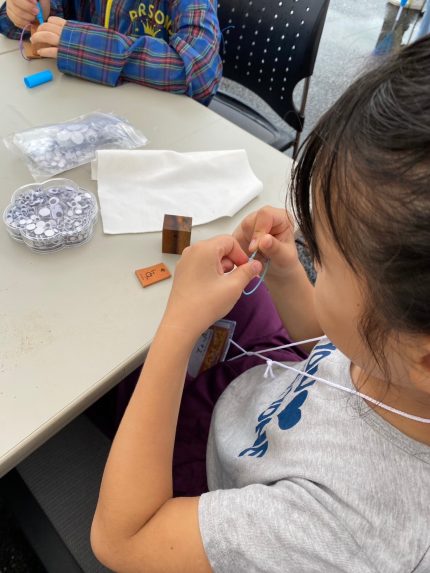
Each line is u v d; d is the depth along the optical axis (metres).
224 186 0.86
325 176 0.33
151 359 0.53
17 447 0.52
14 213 0.74
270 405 0.62
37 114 0.99
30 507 0.60
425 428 0.42
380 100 0.30
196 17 1.16
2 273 0.69
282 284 0.73
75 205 0.77
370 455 0.43
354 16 2.90
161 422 0.51
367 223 0.30
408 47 0.32
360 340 0.38
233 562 0.44
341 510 0.41
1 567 1.04
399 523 0.39
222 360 0.80
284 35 1.34
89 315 0.65
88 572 0.55
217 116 1.04
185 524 0.46
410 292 0.29
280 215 0.69
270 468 0.50
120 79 1.11
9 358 0.59
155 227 0.78
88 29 1.08
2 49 1.17
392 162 0.28
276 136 1.49
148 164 0.85
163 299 0.68
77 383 0.58
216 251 0.59
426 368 0.32
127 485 0.49
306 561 0.41
